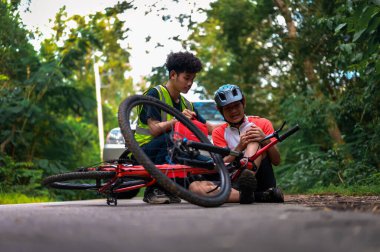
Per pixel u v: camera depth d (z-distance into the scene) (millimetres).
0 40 12000
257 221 2098
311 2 11102
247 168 4105
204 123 4816
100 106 23891
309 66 10781
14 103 11984
